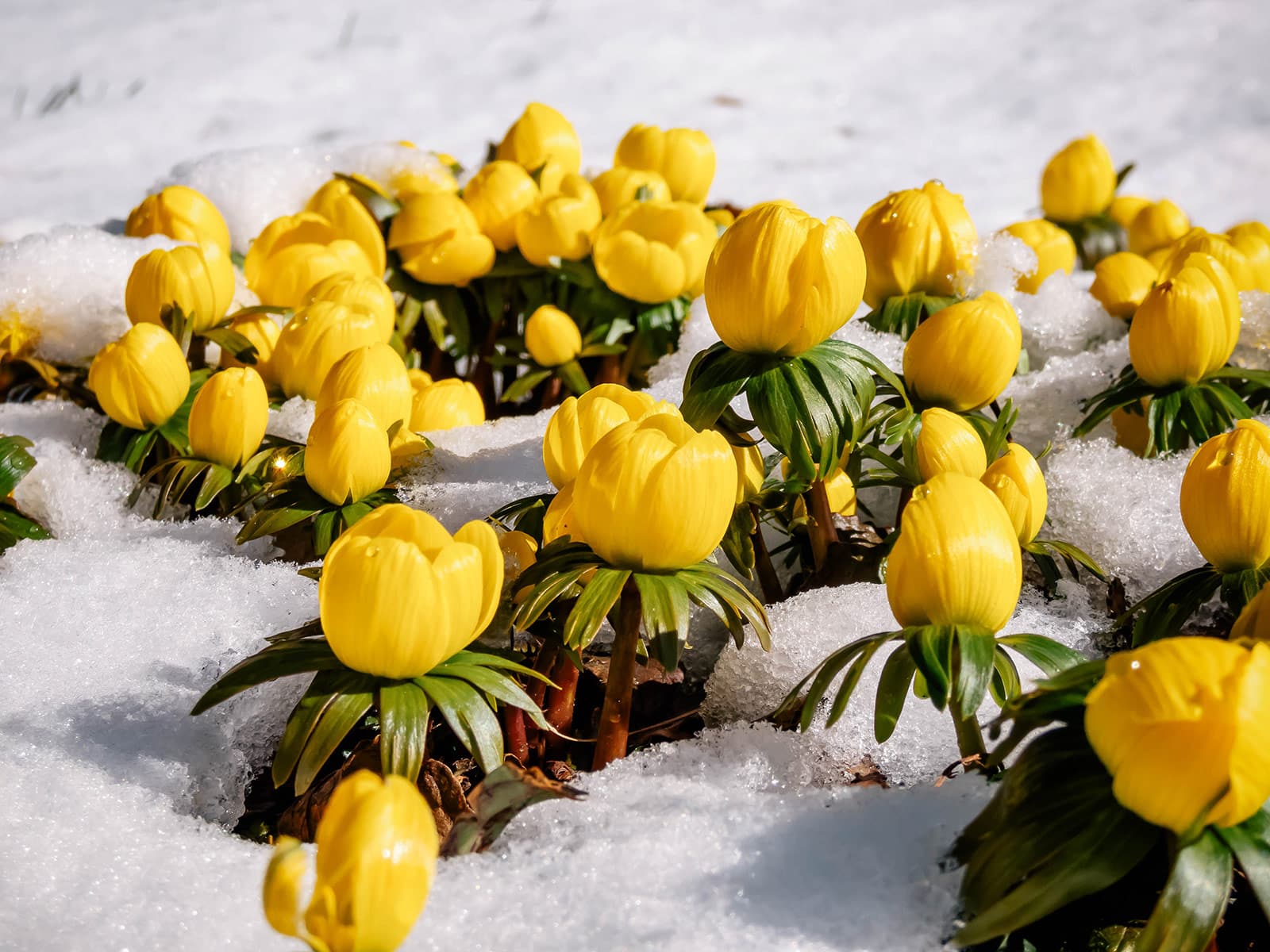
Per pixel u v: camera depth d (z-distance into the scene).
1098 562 0.46
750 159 1.63
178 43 2.21
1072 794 0.34
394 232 0.60
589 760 0.42
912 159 1.67
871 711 0.41
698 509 0.37
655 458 0.37
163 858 0.38
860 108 1.93
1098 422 0.48
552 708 0.42
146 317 0.51
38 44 2.23
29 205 1.36
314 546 0.48
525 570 0.39
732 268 0.40
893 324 0.51
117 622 0.44
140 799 0.39
